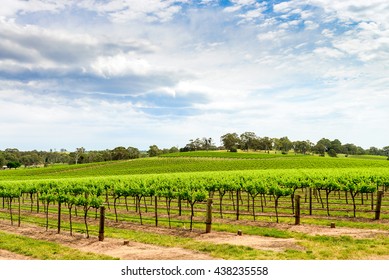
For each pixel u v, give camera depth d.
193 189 22.78
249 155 107.69
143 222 19.58
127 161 100.12
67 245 14.30
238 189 21.16
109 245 14.09
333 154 154.88
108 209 26.23
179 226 17.97
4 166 157.12
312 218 18.97
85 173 79.75
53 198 17.59
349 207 22.88
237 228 16.67
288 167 66.75
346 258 11.39
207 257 12.01
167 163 91.44
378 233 14.76
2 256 12.83
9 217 23.41
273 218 19.22
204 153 115.62
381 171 29.86
